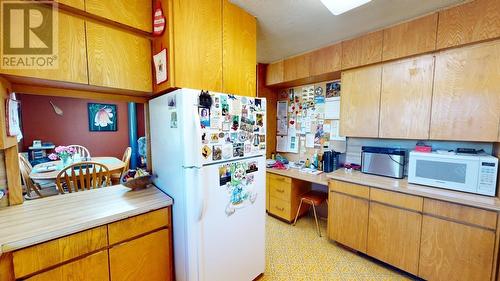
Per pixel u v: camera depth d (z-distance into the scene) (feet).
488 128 4.91
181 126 4.05
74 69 3.92
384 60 6.37
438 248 5.11
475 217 4.61
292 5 5.27
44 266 3.17
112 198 4.74
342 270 6.14
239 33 5.43
